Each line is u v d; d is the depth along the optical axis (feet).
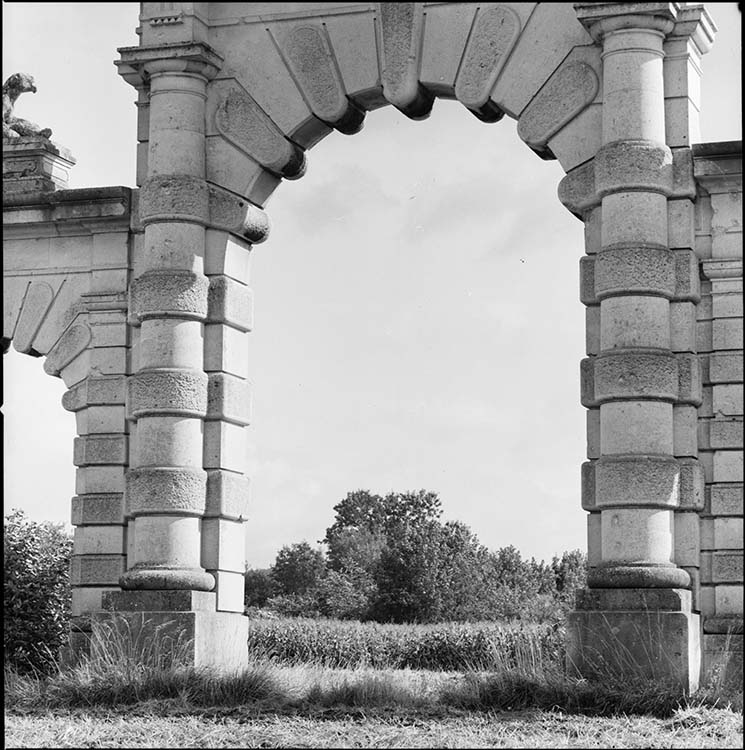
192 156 70.59
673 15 64.28
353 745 50.88
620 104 64.34
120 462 72.54
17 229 75.87
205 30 71.41
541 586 269.44
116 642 66.90
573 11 66.80
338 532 375.86
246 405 71.67
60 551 82.99
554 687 59.21
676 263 64.39
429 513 358.02
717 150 63.98
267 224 72.54
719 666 62.23
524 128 67.36
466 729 53.88
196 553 69.00
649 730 53.62
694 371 64.13
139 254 73.82
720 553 63.82
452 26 68.54
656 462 62.54
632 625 61.21
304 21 70.69
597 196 65.00
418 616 245.45
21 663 77.77
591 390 64.85
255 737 52.80
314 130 71.41
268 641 149.59
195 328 70.03
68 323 74.79
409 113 71.00
